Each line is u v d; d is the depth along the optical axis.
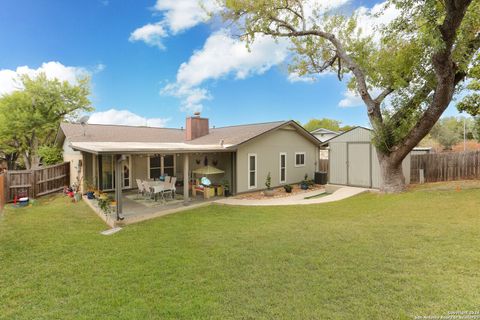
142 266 5.12
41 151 17.89
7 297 4.15
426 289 3.80
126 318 3.50
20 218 9.30
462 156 12.96
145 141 16.23
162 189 11.50
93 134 15.75
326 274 4.43
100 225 8.36
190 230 7.48
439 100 9.37
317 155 18.77
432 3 8.13
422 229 6.48
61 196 13.73
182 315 3.51
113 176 14.12
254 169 14.36
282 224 7.76
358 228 6.95
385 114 11.53
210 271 4.78
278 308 3.55
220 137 15.77
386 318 3.24
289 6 12.87
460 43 9.05
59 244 6.54
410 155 13.41
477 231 6.03
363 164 13.65
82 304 3.88
